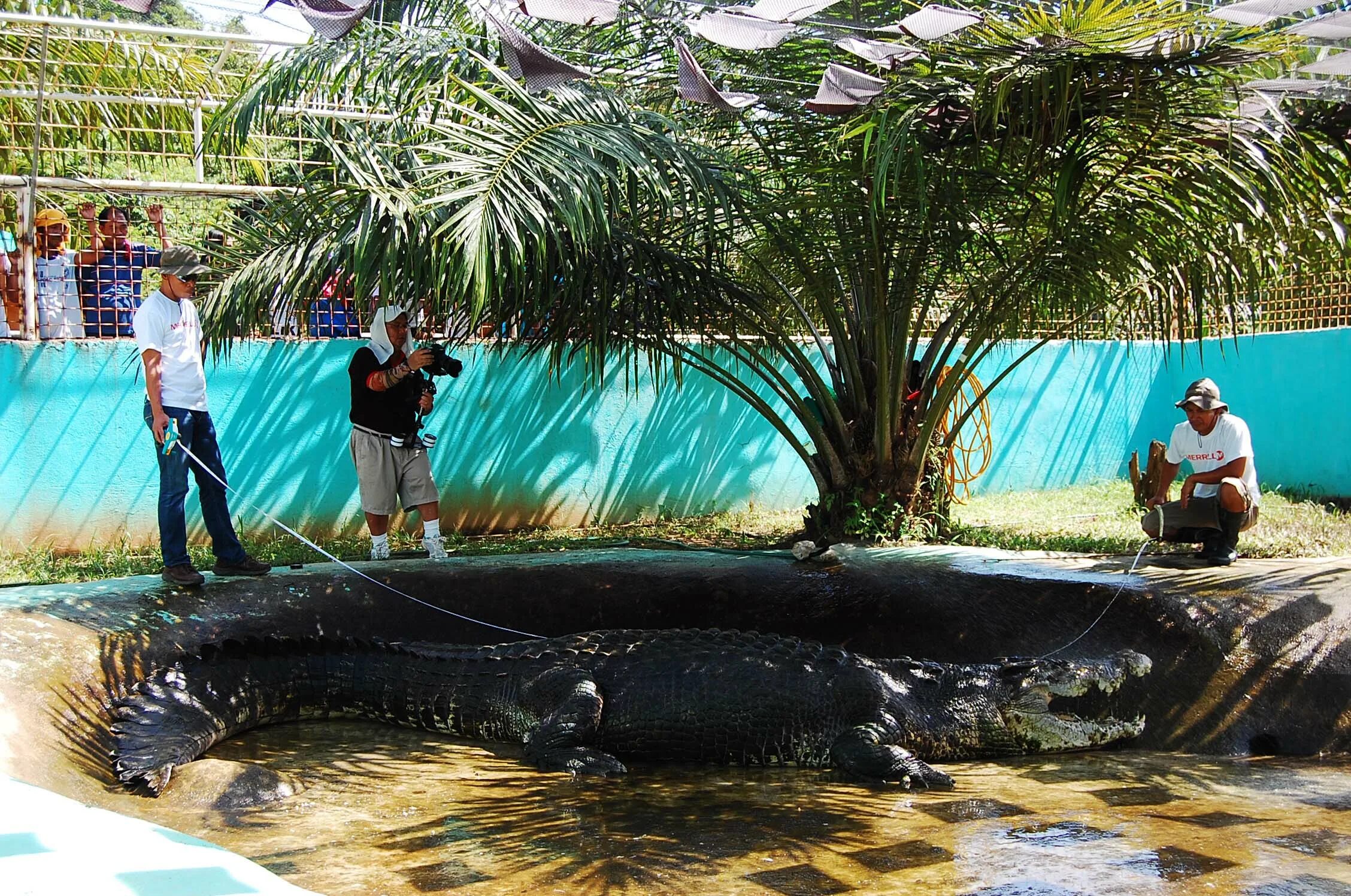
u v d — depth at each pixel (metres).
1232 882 3.27
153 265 8.82
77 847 2.13
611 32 6.84
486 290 5.40
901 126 5.75
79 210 9.66
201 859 2.13
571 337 7.64
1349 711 5.12
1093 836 3.74
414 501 6.71
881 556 6.88
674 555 6.84
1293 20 5.60
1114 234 6.98
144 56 9.25
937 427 8.45
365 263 5.50
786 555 6.90
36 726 4.20
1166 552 7.10
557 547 8.04
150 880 1.98
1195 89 5.77
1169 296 7.88
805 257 7.58
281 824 3.84
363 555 7.65
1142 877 3.32
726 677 4.99
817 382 8.06
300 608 5.71
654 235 7.31
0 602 5.03
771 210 6.98
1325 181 6.49
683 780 4.60
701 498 10.34
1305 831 3.79
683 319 7.56
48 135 9.67
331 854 3.52
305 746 4.96
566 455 9.65
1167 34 5.29
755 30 4.71
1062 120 5.70
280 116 7.64
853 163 6.69
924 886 3.26
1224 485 6.32
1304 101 6.25
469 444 9.23
